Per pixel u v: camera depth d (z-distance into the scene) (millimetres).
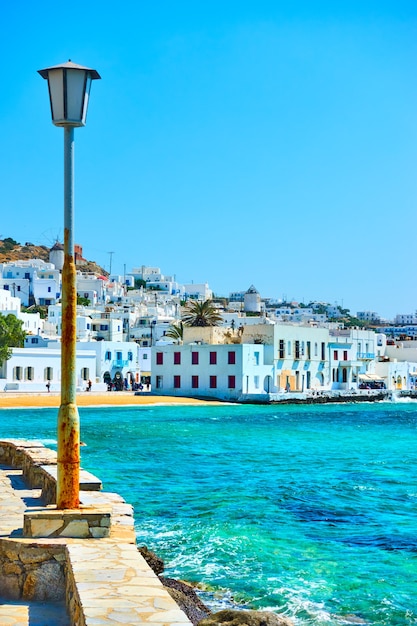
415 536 22203
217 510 25422
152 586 9023
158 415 78625
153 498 27500
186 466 36875
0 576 11258
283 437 55719
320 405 108188
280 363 111250
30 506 15820
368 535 22297
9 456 23203
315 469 36531
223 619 12156
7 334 97562
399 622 15516
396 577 18328
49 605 10688
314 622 15406
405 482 32281
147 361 131125
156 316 175625
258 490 29562
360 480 32812
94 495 14180
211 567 18844
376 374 136125
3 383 98500
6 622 9953
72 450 12430
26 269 192125
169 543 21000
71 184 12805
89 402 90562
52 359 106625
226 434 57344
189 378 107438
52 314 153375
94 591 8820
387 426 69500
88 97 12867
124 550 10711
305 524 23625
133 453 42375
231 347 104625
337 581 17984
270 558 19719
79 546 10945
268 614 12281
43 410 80312
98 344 118688
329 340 122312
